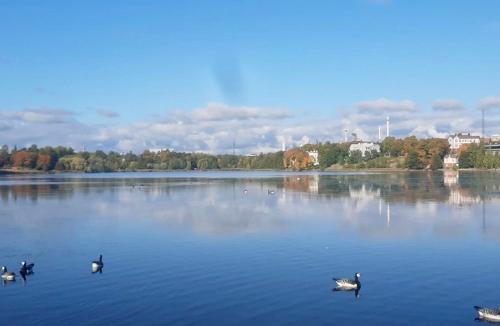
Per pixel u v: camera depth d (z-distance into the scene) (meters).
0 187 157.00
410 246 53.72
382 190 132.12
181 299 36.50
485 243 55.22
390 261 47.03
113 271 44.31
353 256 49.06
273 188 146.50
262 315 33.38
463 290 38.19
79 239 59.84
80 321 32.78
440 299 36.25
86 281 41.34
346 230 64.12
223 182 187.88
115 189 147.00
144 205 98.25
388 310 34.09
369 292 37.75
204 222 72.75
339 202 100.56
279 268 44.66
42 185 169.62
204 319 32.75
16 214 84.12
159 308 34.78
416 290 38.22
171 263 46.75
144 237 60.56
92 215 82.00
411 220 73.06
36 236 62.16
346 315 33.28
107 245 55.88
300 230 64.50
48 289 39.38
